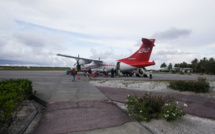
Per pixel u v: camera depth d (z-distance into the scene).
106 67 24.22
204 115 4.81
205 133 3.44
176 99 7.05
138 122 4.02
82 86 10.88
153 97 5.09
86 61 25.81
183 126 3.83
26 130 3.47
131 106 4.83
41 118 4.19
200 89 9.04
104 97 7.10
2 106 3.07
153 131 3.42
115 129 3.50
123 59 23.19
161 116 4.17
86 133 3.26
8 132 3.31
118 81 15.05
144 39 18.44
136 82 14.13
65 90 8.90
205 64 66.44
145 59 20.83
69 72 29.02
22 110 4.96
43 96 7.04
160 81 15.36
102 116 4.42
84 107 5.33
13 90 4.31
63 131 3.35
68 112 4.73
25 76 20.00
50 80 15.25
